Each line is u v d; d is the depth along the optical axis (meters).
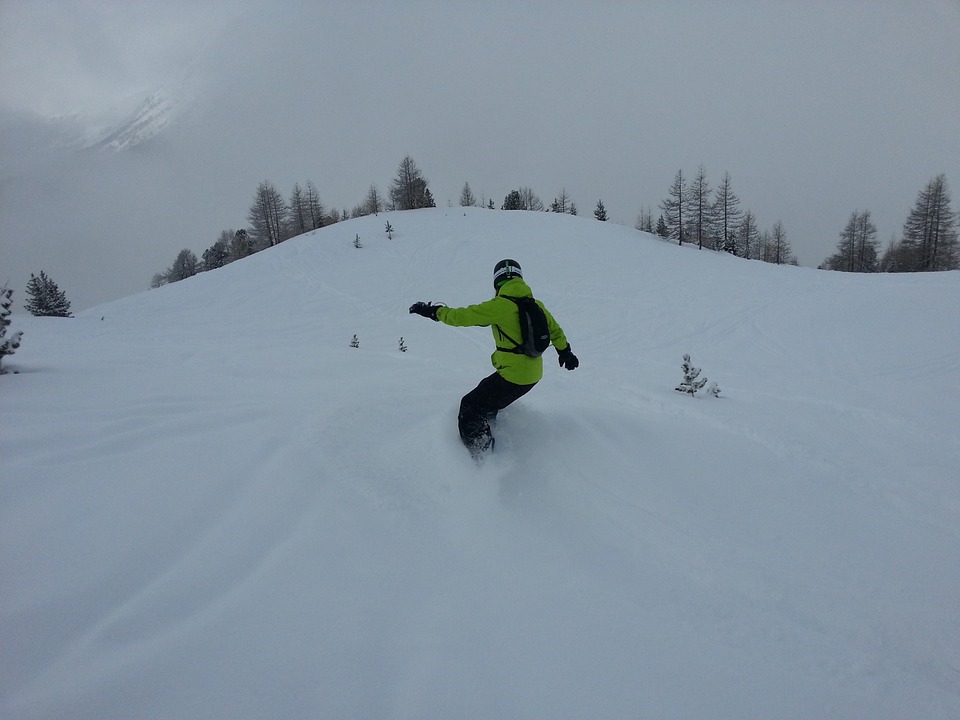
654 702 1.56
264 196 57.66
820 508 3.02
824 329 14.27
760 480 3.27
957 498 3.21
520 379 3.11
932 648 1.98
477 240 34.75
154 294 27.73
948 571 2.47
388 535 2.33
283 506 2.43
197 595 1.80
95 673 1.43
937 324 13.21
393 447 3.36
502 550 2.36
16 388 3.88
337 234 39.06
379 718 1.39
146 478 2.57
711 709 1.57
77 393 3.83
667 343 14.65
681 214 42.00
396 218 43.94
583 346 14.88
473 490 2.83
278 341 17.44
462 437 3.21
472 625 1.82
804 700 1.67
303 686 1.47
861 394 7.15
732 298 19.69
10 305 4.63
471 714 1.44
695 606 2.12
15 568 1.84
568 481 3.05
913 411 5.74
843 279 22.52
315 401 4.11
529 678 1.60
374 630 1.73
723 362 11.74
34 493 2.34
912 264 45.53
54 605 1.68
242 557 2.04
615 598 2.09
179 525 2.21
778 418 4.89
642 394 5.59
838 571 2.45
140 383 4.34
